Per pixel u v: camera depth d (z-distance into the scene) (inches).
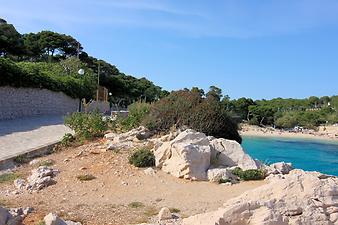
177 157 685.3
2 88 1322.6
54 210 486.6
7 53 2753.4
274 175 687.1
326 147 2277.3
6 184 617.3
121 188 601.0
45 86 1704.0
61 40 3548.2
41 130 1119.6
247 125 4025.6
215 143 757.3
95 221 452.8
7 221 409.4
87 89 2250.2
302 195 408.2
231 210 365.4
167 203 537.3
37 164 722.2
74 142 905.5
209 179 655.8
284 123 4271.7
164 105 998.4
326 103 5846.5
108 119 1125.1
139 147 797.2
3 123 1204.5
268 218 359.3
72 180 631.2
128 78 4192.9
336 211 398.6
